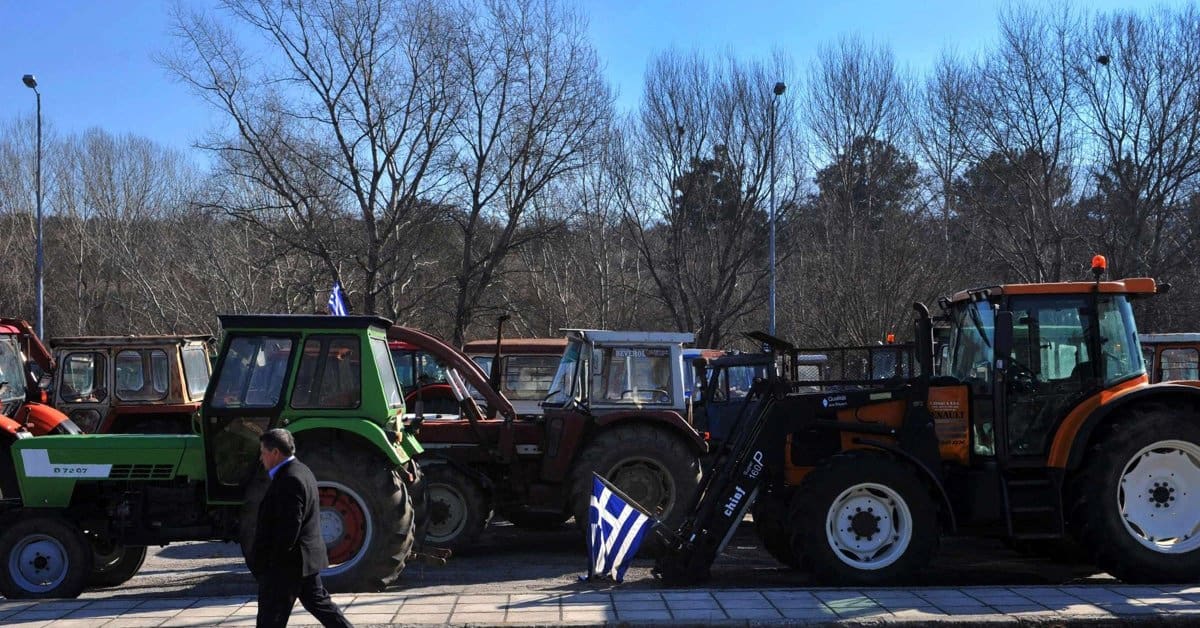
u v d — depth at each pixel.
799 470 8.70
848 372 17.06
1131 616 6.68
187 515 8.33
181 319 33.69
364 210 26.77
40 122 28.31
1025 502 8.05
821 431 8.67
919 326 8.62
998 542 10.90
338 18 25.88
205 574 9.64
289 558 5.59
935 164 30.38
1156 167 27.12
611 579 8.44
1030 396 8.20
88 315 42.00
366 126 26.47
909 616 6.73
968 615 6.74
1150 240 28.28
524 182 28.06
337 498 8.05
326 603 5.76
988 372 8.38
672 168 32.47
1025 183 28.45
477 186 27.78
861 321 25.91
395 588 8.38
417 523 8.84
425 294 28.69
